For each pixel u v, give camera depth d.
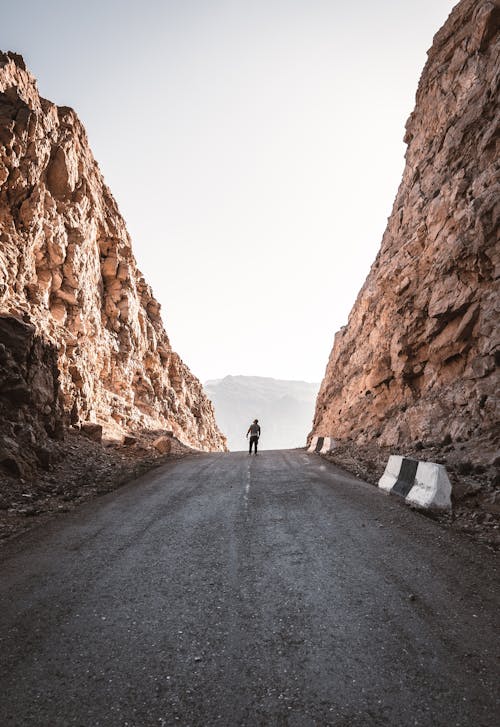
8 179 13.75
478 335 12.31
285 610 3.51
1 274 12.16
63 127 19.73
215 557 4.82
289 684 2.54
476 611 3.39
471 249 12.56
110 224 27.50
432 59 20.23
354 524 5.97
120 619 3.40
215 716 2.29
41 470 9.44
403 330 16.30
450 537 5.26
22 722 2.26
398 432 14.23
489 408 10.70
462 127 15.97
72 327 18.58
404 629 3.15
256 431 17.91
